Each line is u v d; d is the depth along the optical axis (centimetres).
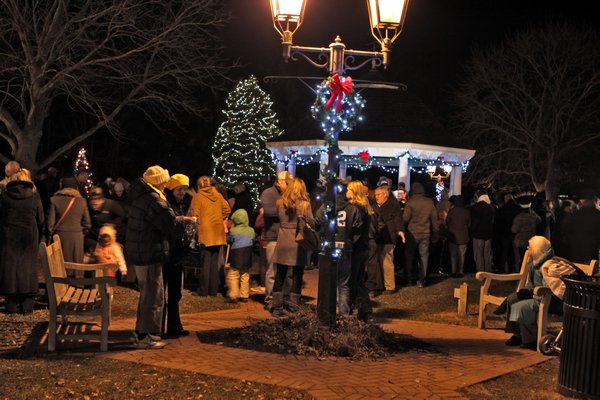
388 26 784
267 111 2517
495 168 3547
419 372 667
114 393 579
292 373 648
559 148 3381
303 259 945
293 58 800
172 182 865
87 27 2088
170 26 2098
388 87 798
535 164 3500
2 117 1931
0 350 725
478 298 1152
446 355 743
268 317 952
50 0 2064
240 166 2461
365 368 674
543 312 774
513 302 826
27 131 1930
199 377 629
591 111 3422
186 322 898
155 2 2097
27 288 920
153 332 736
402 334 849
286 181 1045
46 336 793
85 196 1290
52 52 1878
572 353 607
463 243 1362
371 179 2848
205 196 1105
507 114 3544
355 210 888
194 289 1201
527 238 1321
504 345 812
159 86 2705
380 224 1119
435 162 2200
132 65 2386
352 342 728
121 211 1137
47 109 2034
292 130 2153
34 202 931
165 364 671
